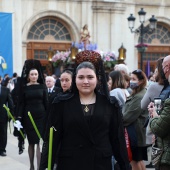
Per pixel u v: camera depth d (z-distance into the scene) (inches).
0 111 383.6
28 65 316.5
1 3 864.9
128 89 313.9
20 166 335.3
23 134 326.6
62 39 928.3
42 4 901.8
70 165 147.6
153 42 1018.1
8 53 838.5
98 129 148.9
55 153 152.3
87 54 161.9
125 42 970.7
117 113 153.6
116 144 154.6
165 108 155.9
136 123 248.8
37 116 307.6
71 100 152.1
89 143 147.7
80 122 147.4
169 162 158.4
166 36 1031.6
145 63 1010.1
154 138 171.5
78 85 151.1
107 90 154.6
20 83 313.4
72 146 148.3
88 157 146.9
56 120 151.6
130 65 979.3
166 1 1010.1
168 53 1031.0
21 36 884.6
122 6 959.0
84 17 930.7
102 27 947.3
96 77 155.4
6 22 836.0
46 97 311.7
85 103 152.6
